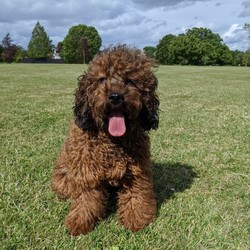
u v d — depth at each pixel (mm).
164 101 2400
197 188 911
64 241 651
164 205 799
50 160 1058
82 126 695
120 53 698
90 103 683
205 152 1194
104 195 742
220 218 754
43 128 1461
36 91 2887
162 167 1047
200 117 1780
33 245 639
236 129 1517
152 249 639
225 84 4137
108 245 650
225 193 882
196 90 3246
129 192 727
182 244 655
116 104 646
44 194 831
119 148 687
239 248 654
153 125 734
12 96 2498
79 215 695
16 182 884
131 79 688
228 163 1099
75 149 698
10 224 696
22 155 1100
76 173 700
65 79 4414
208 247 654
